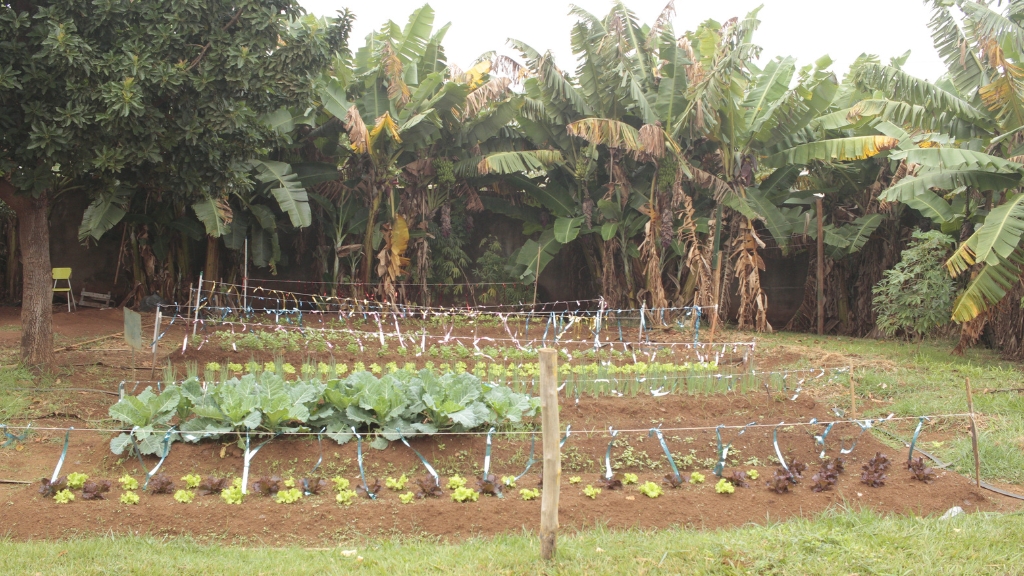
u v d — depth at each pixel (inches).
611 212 635.5
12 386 339.9
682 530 219.5
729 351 494.9
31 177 339.0
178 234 649.0
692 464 273.1
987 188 473.4
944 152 458.9
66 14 327.6
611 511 231.0
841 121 604.7
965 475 275.7
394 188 662.5
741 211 596.7
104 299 655.1
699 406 329.7
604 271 649.0
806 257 723.4
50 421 303.4
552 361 187.2
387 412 271.6
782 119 578.6
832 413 341.4
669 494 244.5
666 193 614.5
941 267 491.5
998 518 223.5
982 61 491.5
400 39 605.9
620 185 626.5
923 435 325.4
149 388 279.1
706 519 230.2
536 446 276.2
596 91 597.9
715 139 609.9
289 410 258.2
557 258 750.5
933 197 553.6
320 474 250.2
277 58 366.6
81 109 316.2
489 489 237.9
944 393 382.0
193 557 190.2
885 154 600.1
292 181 565.6
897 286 500.7
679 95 597.3
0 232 668.7
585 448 276.2
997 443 302.4
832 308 678.5
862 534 206.2
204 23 347.9
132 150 333.1
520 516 225.3
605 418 310.7
